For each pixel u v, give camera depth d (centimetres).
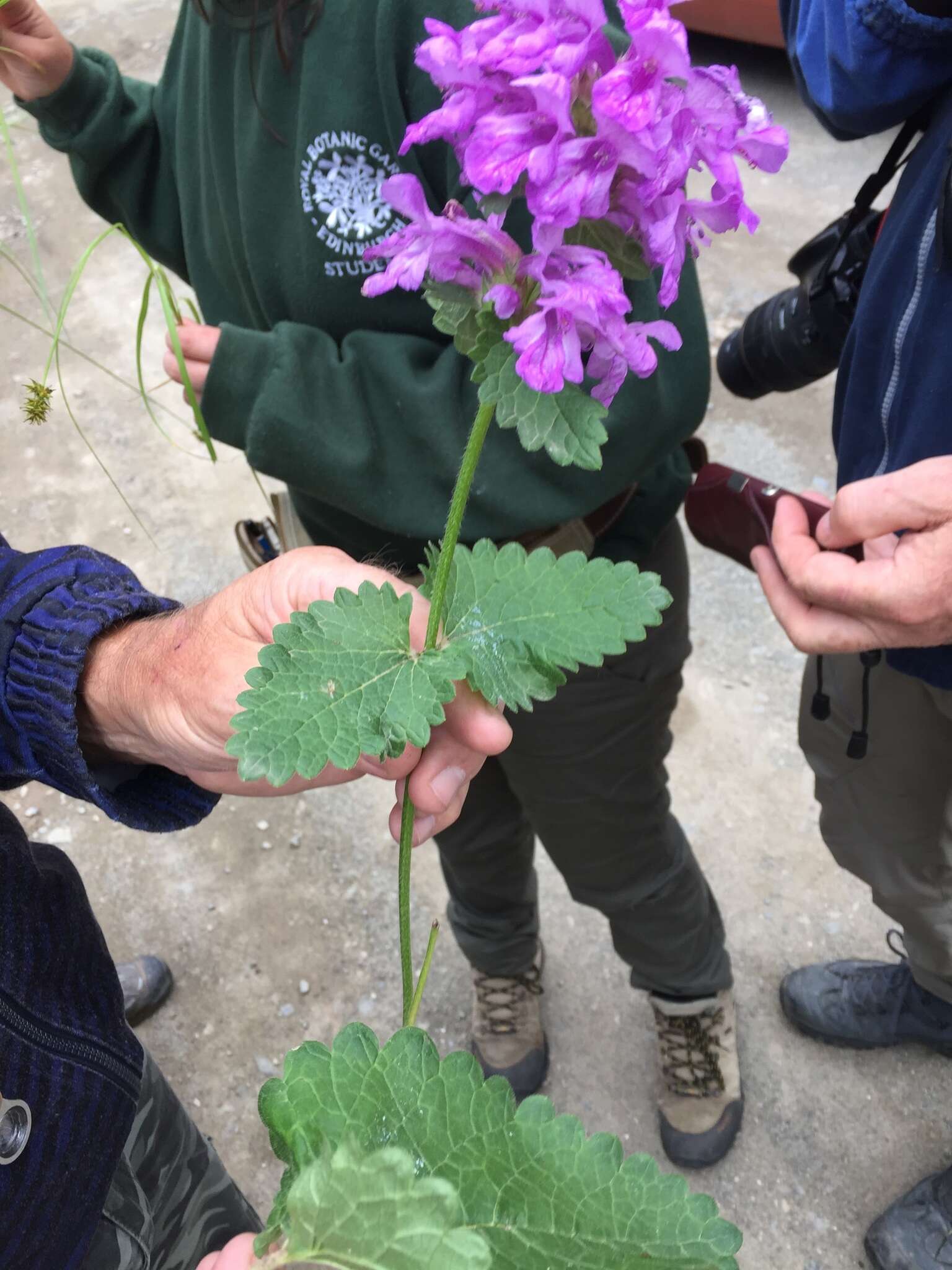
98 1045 59
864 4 64
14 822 58
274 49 70
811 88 78
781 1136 120
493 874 108
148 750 55
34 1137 53
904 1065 124
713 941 113
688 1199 35
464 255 34
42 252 247
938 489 62
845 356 81
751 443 189
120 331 228
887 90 68
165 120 92
